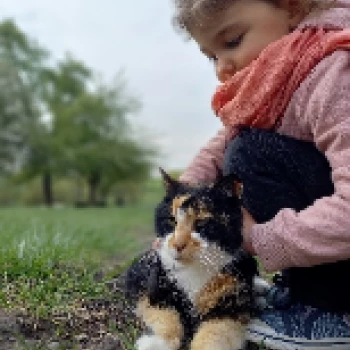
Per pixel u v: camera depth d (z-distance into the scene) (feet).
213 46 1.74
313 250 1.46
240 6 1.65
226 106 1.71
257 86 1.62
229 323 1.54
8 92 18.98
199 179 1.88
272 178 1.64
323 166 1.60
